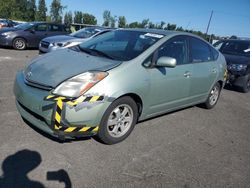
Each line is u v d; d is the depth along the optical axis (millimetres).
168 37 4605
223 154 4098
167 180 3244
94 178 3098
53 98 3289
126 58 4035
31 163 3213
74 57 4062
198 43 5359
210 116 5770
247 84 8578
